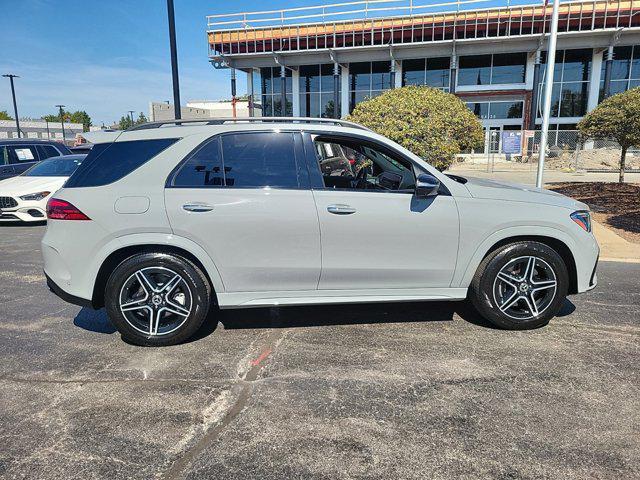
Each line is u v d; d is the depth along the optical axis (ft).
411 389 10.61
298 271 12.90
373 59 93.45
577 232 13.42
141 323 13.02
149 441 8.86
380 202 12.88
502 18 84.33
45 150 45.39
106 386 10.91
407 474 7.89
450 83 90.48
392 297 13.38
